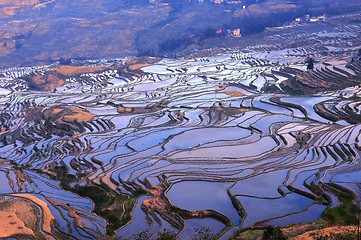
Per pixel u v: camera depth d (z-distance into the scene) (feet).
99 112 331.36
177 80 422.00
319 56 458.91
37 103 381.40
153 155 222.48
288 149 216.74
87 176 206.28
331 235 124.16
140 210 167.43
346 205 150.20
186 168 200.85
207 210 159.22
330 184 170.09
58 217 165.78
